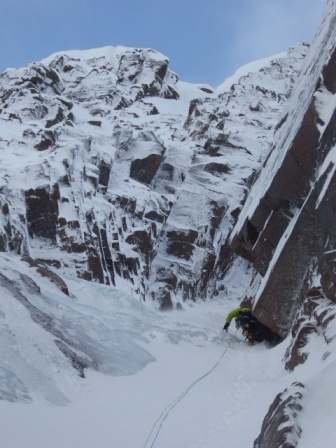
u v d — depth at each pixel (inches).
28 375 352.8
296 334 525.0
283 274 643.5
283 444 203.5
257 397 392.8
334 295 505.4
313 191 597.6
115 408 354.9
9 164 936.9
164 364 509.4
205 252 1135.0
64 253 829.8
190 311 994.7
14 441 262.2
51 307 511.2
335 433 199.0
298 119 709.9
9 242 760.3
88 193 983.0
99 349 464.8
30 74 1796.3
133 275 967.0
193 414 355.3
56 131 1102.4
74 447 272.1
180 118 1920.5
